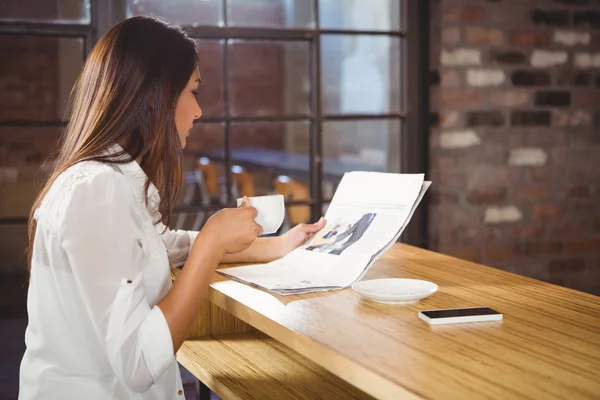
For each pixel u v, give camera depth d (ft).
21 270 14.82
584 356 2.91
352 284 4.11
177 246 4.93
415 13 11.20
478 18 11.28
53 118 10.66
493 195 11.66
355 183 5.05
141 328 3.44
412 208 4.45
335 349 3.02
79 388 3.67
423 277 4.41
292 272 4.46
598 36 11.91
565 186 12.03
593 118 12.05
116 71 3.83
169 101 3.90
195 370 4.83
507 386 2.59
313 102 11.03
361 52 11.25
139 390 3.47
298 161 17.63
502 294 3.97
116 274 3.43
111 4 10.12
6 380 8.91
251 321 3.70
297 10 10.95
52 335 3.66
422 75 11.30
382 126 11.51
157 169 3.97
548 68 11.70
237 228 3.90
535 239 11.97
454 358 2.90
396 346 3.06
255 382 4.45
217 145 21.91
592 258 12.34
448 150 11.37
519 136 11.68
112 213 3.49
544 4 11.57
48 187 3.69
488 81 11.41
